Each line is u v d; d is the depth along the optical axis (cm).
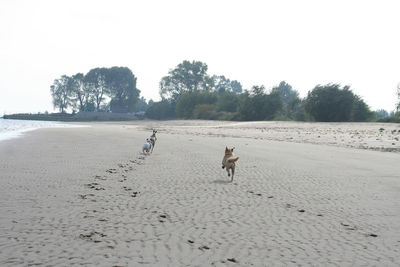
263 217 741
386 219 743
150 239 599
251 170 1342
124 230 643
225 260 519
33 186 1020
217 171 1311
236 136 3375
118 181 1109
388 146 2270
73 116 14838
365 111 6053
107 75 15438
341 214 775
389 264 517
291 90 17462
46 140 2803
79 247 557
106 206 806
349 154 1883
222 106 10056
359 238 626
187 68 14875
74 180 1117
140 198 887
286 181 1138
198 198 894
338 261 525
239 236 624
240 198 902
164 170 1328
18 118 15688
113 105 16062
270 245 584
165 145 2355
